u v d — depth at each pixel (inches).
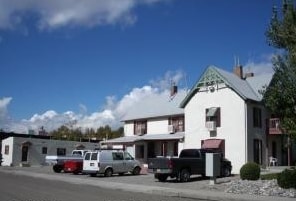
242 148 1512.1
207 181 1132.5
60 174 1508.4
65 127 3649.1
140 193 880.9
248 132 1523.1
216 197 778.8
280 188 839.1
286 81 800.9
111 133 3730.3
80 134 3619.6
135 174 1456.7
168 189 917.2
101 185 1053.8
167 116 1942.7
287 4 832.9
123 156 1424.7
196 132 1668.3
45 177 1344.7
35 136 2534.5
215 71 1631.4
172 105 1991.9
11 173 1584.6
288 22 829.8
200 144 1646.2
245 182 944.9
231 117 1561.3
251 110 1560.0
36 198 709.9
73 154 1771.7
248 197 769.6
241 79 1706.4
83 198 728.3
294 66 793.6
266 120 1631.4
